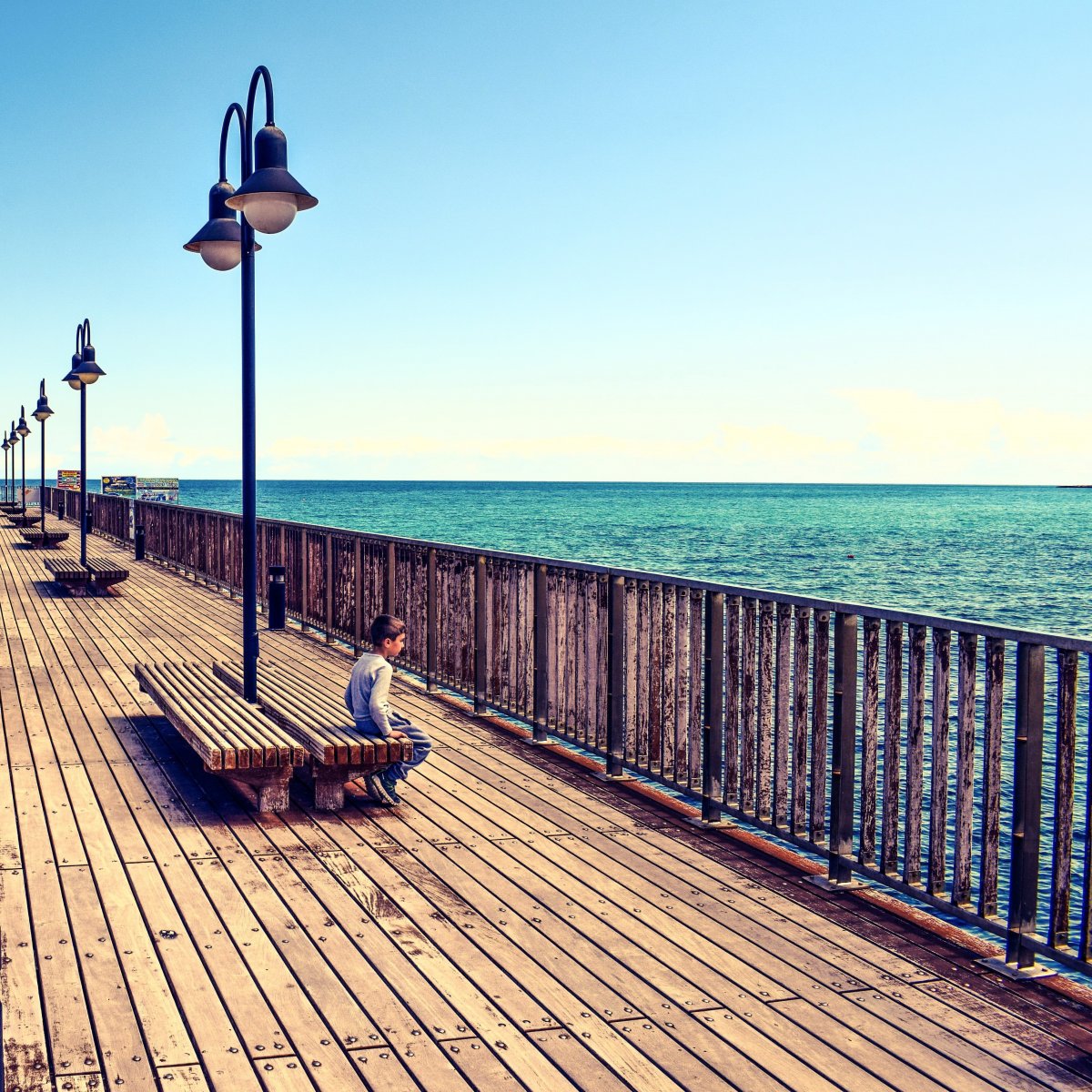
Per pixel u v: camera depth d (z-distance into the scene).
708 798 5.83
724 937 4.38
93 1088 3.10
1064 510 142.62
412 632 10.05
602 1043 3.46
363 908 4.59
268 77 6.48
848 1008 3.76
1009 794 10.83
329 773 6.04
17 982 3.80
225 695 7.21
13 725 7.91
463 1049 3.39
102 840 5.43
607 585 6.78
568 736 7.31
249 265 7.12
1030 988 3.96
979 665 16.34
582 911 4.62
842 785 4.90
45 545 28.41
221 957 4.05
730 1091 3.18
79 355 18.34
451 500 184.12
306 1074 3.21
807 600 5.03
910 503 173.25
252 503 7.24
